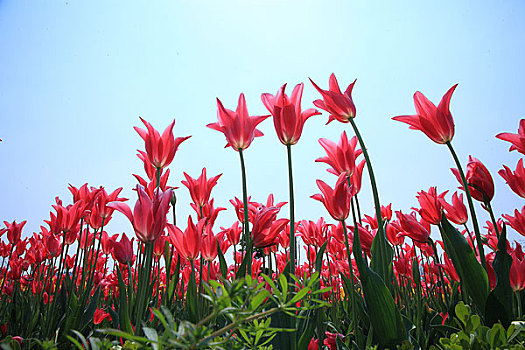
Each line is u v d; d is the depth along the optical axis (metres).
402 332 0.32
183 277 0.65
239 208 0.61
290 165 0.39
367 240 0.49
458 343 0.28
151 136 0.47
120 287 0.39
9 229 0.96
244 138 0.41
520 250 0.52
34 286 0.88
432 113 0.43
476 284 0.38
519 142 0.46
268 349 0.20
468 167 0.48
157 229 0.34
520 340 0.32
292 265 0.34
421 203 0.45
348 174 0.49
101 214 0.65
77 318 0.49
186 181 0.63
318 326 0.43
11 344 0.33
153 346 0.14
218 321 0.33
